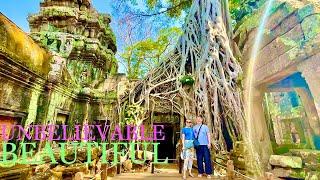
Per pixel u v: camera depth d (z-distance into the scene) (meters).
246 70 5.02
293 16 3.44
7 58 5.55
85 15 13.70
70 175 6.97
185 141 5.87
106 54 14.18
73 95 10.50
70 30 13.45
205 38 9.59
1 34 5.38
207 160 5.79
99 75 13.31
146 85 11.02
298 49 3.31
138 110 10.38
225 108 8.34
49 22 13.56
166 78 10.83
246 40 5.05
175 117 11.73
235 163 6.44
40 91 7.88
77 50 12.70
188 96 9.59
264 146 4.95
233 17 10.95
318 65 2.98
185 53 10.55
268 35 4.10
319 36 2.97
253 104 5.02
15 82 6.33
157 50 20.69
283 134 10.52
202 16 10.01
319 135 5.03
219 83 8.46
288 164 4.06
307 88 5.01
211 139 8.15
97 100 11.51
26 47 6.53
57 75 8.33
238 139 7.49
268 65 4.12
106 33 14.85
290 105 10.28
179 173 7.23
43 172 6.21
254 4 5.02
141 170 8.29
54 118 8.80
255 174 5.00
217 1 9.68
